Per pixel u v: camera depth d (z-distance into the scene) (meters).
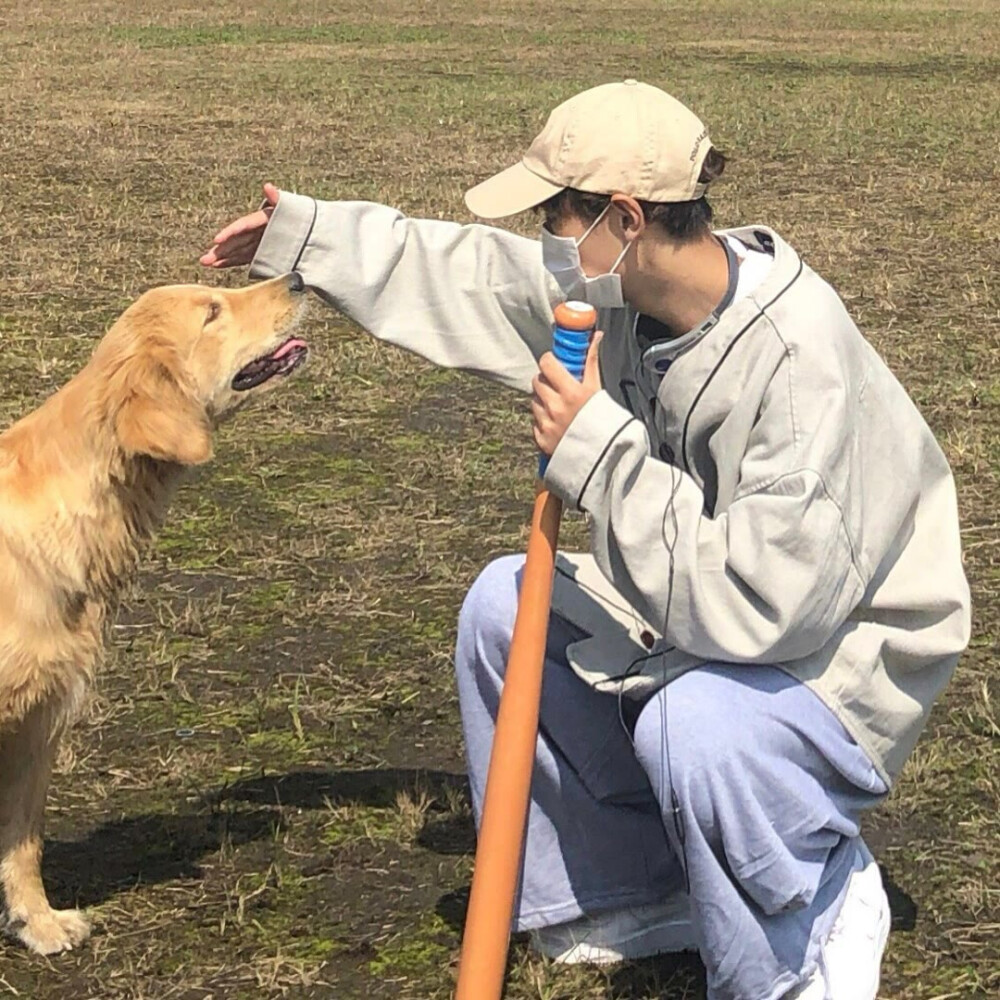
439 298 3.45
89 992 3.25
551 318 3.38
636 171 2.76
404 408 7.19
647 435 3.02
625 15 31.89
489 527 5.81
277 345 3.88
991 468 6.41
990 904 3.49
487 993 2.74
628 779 3.17
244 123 16.17
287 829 3.83
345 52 23.92
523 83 20.08
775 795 2.80
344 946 3.35
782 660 2.83
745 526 2.72
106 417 3.54
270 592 5.22
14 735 3.46
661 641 2.99
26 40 24.56
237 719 4.39
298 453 6.57
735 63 22.97
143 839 3.80
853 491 2.78
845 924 3.01
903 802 3.89
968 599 2.98
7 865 3.40
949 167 14.08
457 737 4.30
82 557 3.50
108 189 12.31
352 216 3.46
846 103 18.34
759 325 2.81
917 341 8.32
